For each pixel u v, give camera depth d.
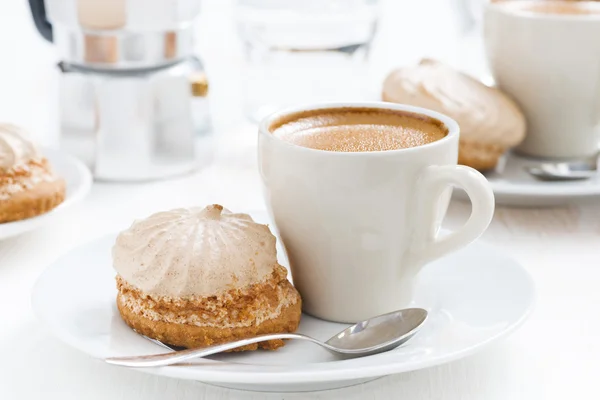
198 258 0.47
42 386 0.47
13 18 1.12
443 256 0.49
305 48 0.79
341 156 0.48
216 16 1.14
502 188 0.59
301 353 0.48
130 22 0.64
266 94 0.80
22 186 0.58
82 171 0.63
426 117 0.52
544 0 0.70
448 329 0.48
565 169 0.64
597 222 0.61
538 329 0.51
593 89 0.65
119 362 0.45
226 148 0.72
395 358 0.45
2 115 0.76
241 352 0.48
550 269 0.56
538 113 0.66
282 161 0.49
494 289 0.50
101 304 0.49
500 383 0.48
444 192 0.49
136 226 0.49
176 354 0.45
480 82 0.66
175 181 0.66
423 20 1.15
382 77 0.87
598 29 0.63
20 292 0.54
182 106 0.66
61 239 0.59
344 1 0.78
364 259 0.49
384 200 0.48
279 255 0.54
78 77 0.65
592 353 0.50
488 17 0.67
